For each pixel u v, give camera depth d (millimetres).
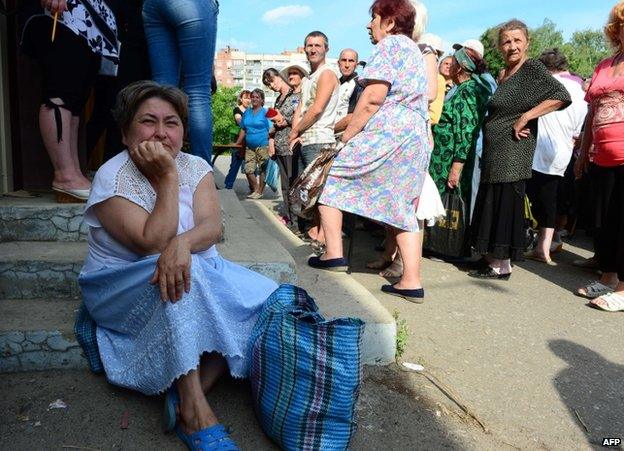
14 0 3158
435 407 2248
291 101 5766
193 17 2857
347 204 3207
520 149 3881
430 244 4609
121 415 1998
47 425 1918
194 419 1814
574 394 2428
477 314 3371
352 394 1867
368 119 3145
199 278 1883
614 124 3574
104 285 2055
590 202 3986
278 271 2746
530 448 2020
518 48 3986
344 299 2834
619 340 3074
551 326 3242
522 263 4828
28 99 3256
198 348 1862
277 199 7930
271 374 1884
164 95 2033
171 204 1903
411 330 3020
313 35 4734
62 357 2266
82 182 2893
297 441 1825
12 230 2803
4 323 2285
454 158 4312
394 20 3174
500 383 2492
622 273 3553
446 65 5062
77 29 2713
